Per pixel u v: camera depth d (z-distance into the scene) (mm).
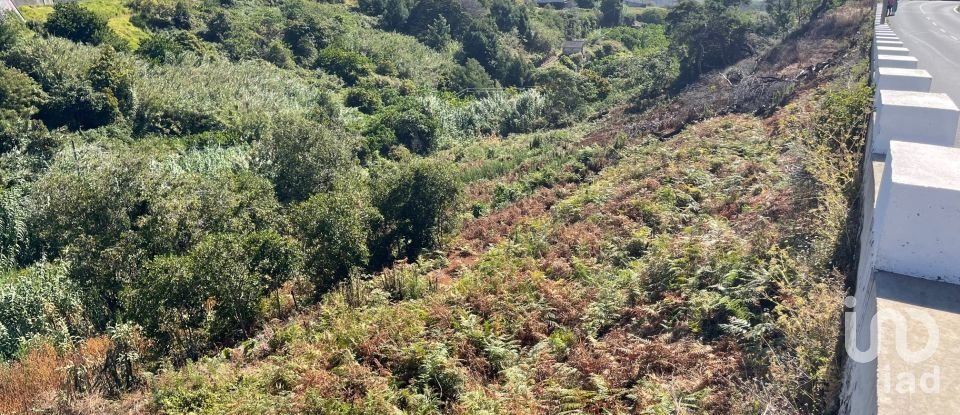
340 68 45594
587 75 42625
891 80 9664
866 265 5418
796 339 6465
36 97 28078
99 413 10094
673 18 38375
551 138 30844
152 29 43094
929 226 4453
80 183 14914
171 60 37719
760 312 7930
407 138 33500
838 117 11094
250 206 16375
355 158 25594
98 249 13969
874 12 28781
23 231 19484
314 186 20297
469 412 7586
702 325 8367
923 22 27797
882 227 4684
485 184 23203
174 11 44812
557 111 38219
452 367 8648
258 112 32562
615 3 75688
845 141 10195
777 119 17719
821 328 6133
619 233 13273
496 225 17688
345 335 10180
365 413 7918
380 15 60625
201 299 12320
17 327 14820
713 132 19422
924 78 9398
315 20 50094
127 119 30266
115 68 30922
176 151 28047
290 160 20406
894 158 4973
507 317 10234
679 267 9922
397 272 13828
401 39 55469
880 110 7891
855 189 8414
